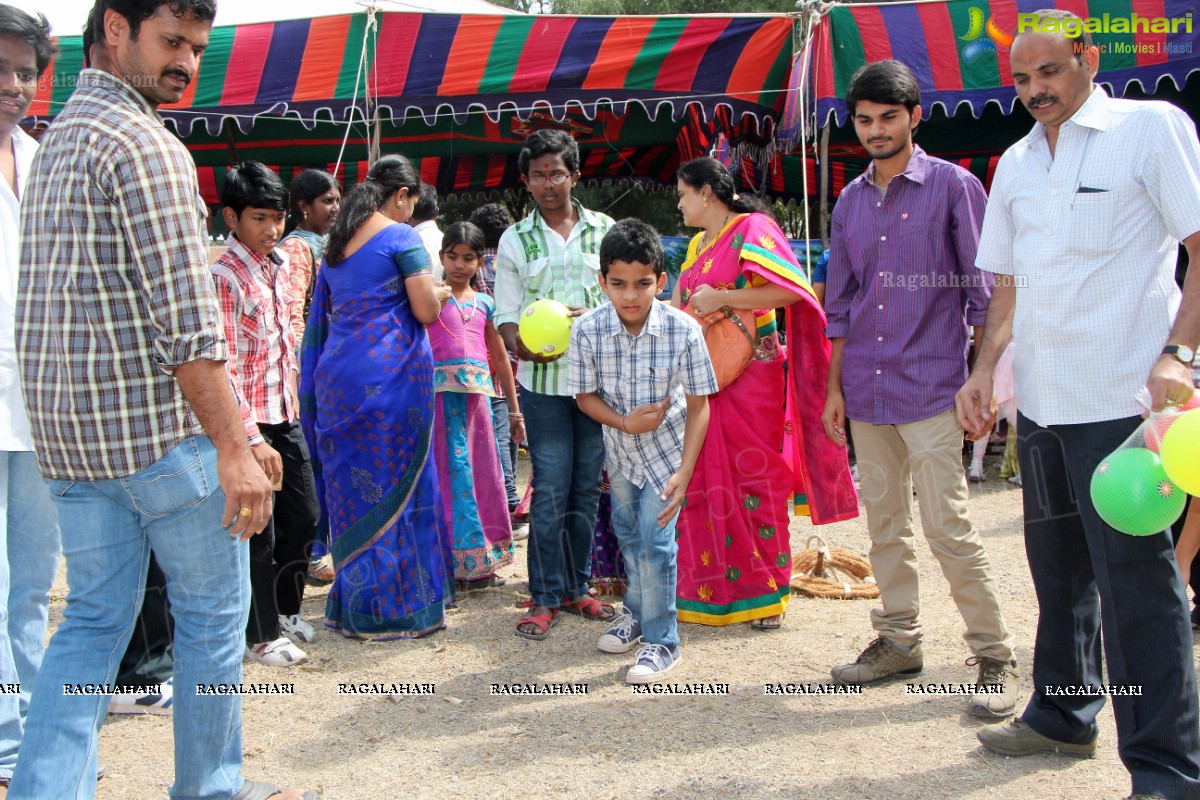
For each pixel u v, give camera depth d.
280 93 6.50
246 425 2.74
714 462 3.91
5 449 2.70
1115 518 2.34
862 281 3.37
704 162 3.96
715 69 6.63
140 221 2.08
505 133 10.18
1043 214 2.62
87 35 2.24
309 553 3.94
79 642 2.23
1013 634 3.82
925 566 4.86
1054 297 2.59
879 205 3.31
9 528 2.86
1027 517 2.77
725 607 4.00
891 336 3.26
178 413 2.22
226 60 6.44
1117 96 6.38
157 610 3.29
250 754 2.95
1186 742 2.44
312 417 4.18
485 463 4.76
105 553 2.26
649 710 3.24
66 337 2.13
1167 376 2.30
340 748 2.99
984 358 2.91
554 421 3.95
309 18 6.43
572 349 3.44
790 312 3.88
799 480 4.20
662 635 3.56
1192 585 3.73
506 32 6.52
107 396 2.16
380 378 3.86
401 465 3.93
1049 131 2.67
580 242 4.23
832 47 6.17
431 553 4.05
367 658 3.79
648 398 3.42
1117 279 2.53
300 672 3.62
